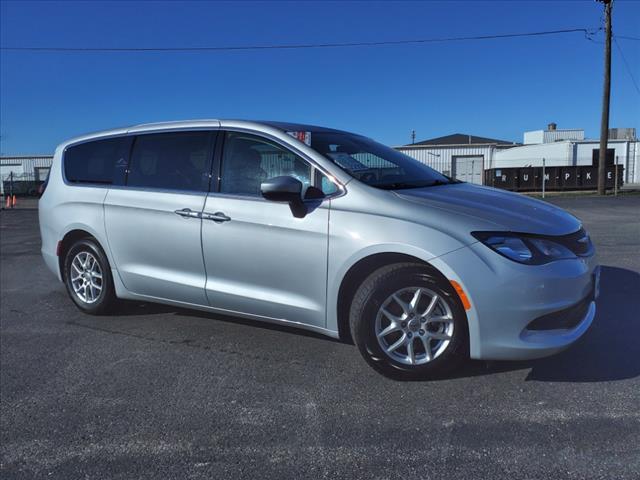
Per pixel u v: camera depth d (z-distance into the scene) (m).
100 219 4.72
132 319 5.02
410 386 3.40
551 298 3.12
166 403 3.32
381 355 3.40
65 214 5.01
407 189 3.67
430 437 2.81
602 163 23.56
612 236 9.26
